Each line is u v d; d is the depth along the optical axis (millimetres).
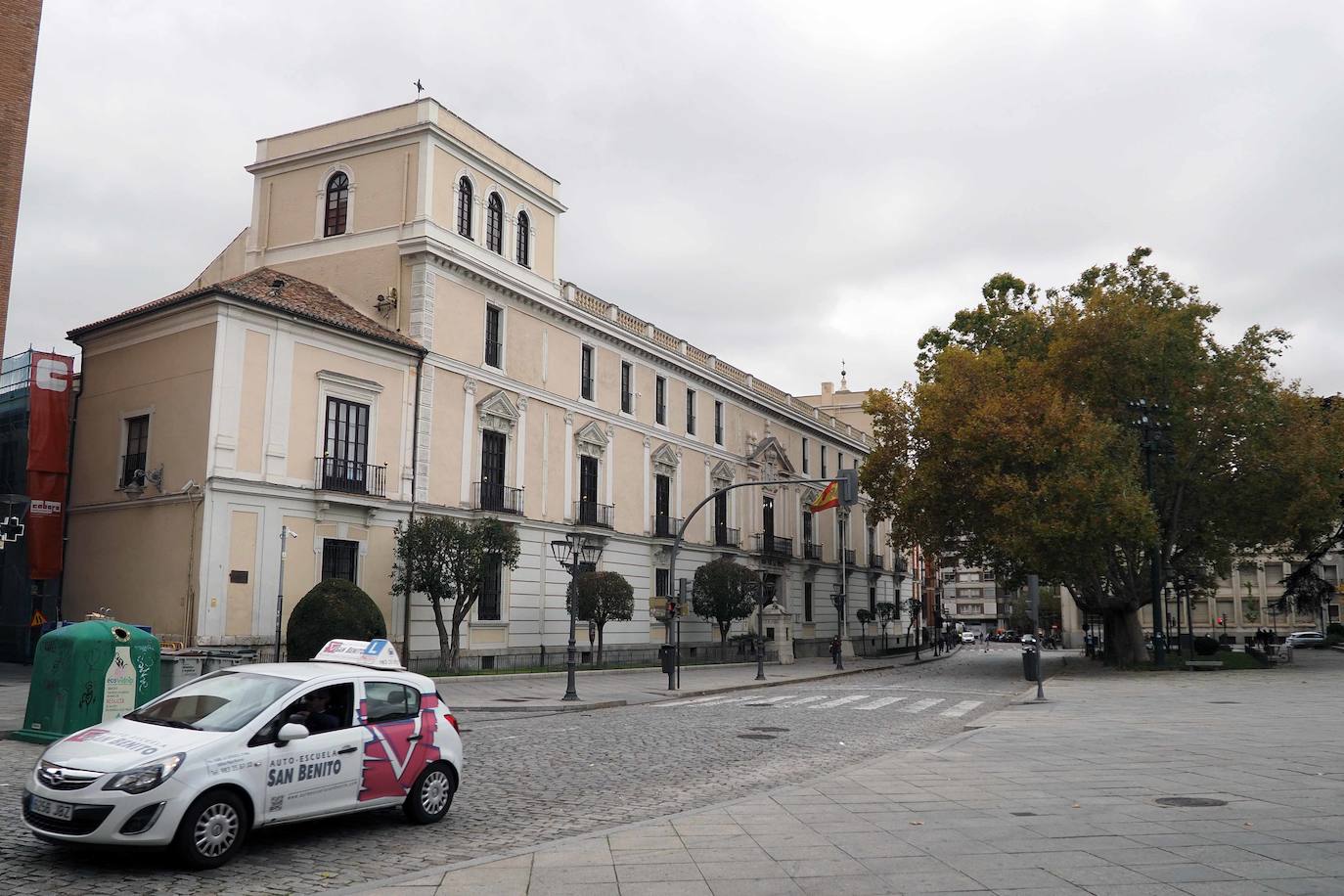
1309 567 49531
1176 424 37062
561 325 39469
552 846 8367
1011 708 21984
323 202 34562
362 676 9328
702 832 8891
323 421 28703
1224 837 8438
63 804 7449
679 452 47844
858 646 66438
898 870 7516
